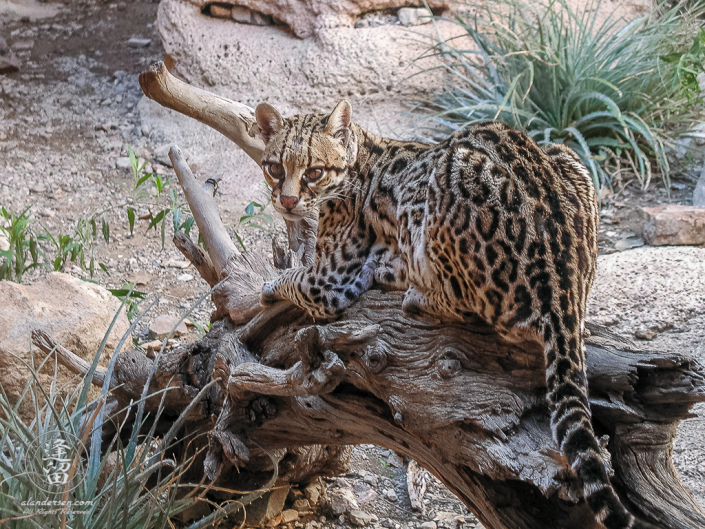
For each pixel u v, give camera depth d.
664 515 2.58
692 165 7.74
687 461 4.08
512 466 2.54
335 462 4.15
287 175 3.36
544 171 2.93
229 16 9.36
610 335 3.15
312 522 3.93
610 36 8.82
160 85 4.66
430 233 2.88
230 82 8.89
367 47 8.67
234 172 8.16
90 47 10.56
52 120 9.15
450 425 2.77
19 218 5.99
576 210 2.85
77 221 7.37
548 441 2.61
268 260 4.26
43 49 10.45
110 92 9.70
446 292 2.91
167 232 7.29
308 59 8.71
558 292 2.64
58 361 4.11
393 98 8.66
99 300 4.69
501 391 2.76
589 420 2.36
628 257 6.25
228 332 3.83
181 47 9.20
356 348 2.96
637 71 7.96
